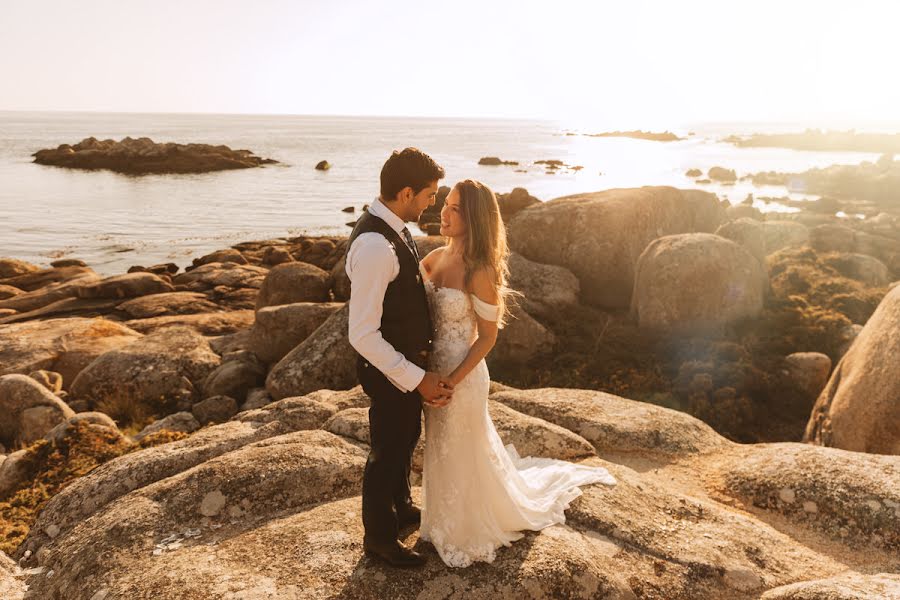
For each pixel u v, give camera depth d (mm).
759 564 3725
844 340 10047
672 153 107500
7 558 3977
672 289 10477
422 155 2914
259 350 11281
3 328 14016
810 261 14008
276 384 9531
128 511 3906
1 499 6184
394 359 2881
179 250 29297
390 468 3160
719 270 10477
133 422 9523
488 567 3283
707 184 56656
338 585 3154
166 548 3602
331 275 14570
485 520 3391
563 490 4062
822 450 4949
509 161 81375
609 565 3506
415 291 3014
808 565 3809
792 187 54625
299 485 4160
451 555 3307
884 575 3527
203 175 65562
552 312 11703
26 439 8688
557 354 10383
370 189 54188
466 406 3258
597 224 13133
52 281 21250
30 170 69000
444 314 3217
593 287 13195
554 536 3604
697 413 8711
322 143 130500
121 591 3180
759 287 11156
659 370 9641
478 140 152000
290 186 55812
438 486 3355
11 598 3521
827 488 4465
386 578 3197
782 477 4680
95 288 18578
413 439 3246
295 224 36500
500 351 10242
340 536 3559
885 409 6359
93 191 50875
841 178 51500
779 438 8477
